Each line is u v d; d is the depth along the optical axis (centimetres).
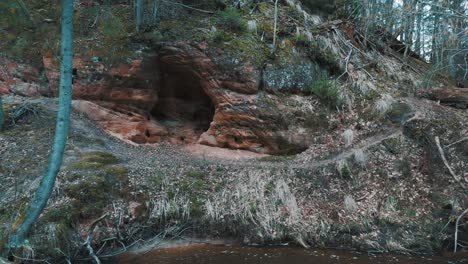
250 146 970
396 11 1020
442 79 1220
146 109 1069
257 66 972
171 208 711
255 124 952
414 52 1422
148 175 782
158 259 616
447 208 712
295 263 600
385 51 1312
